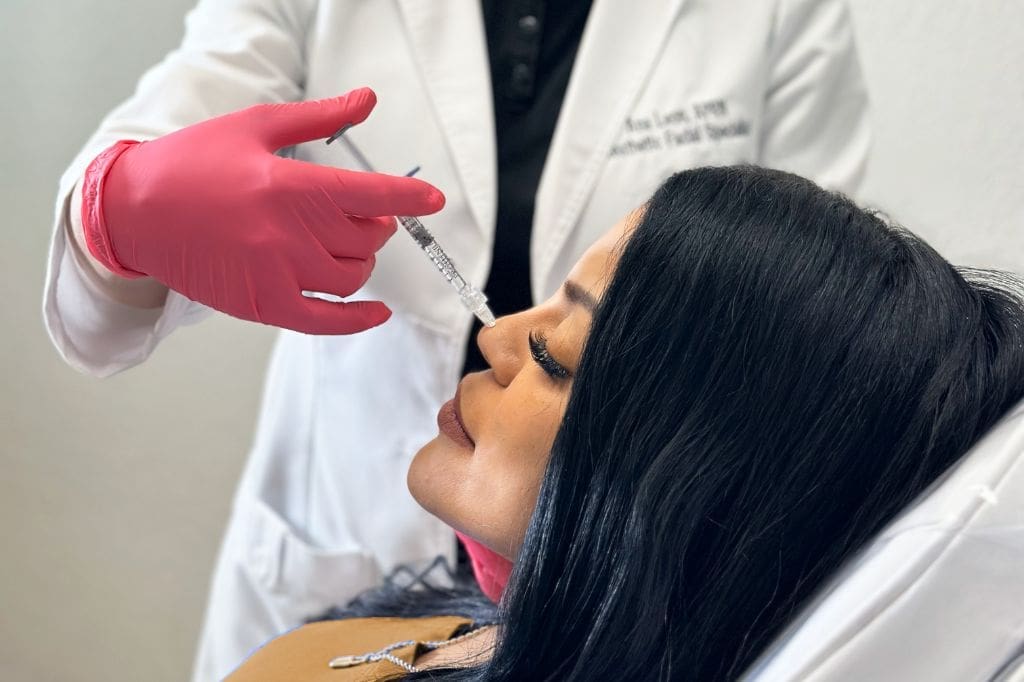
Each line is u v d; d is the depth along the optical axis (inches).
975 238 50.8
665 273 24.2
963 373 23.9
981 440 24.3
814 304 23.4
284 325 31.0
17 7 65.3
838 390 23.1
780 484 23.3
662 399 23.8
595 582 24.1
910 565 21.8
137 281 32.7
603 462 24.2
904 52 51.3
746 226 24.0
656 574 23.4
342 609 37.1
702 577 23.7
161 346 68.9
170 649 73.3
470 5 41.0
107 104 66.4
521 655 24.9
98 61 65.7
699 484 23.3
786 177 25.6
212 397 69.4
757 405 23.2
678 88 41.3
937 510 22.6
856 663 21.3
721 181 25.1
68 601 73.6
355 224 30.4
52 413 71.4
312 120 30.5
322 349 44.5
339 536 45.7
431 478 27.5
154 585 72.9
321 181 29.1
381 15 41.4
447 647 29.7
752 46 41.7
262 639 47.9
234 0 41.1
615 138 41.1
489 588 30.9
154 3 63.9
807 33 43.5
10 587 73.7
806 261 23.6
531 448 25.8
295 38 42.3
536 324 26.9
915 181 52.4
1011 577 21.8
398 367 42.6
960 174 50.8
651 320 24.1
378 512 43.9
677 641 23.7
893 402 23.4
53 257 31.8
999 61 48.4
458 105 40.8
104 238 30.0
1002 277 28.1
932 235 52.1
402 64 41.1
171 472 71.2
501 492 26.2
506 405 26.3
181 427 70.4
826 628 21.9
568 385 25.7
